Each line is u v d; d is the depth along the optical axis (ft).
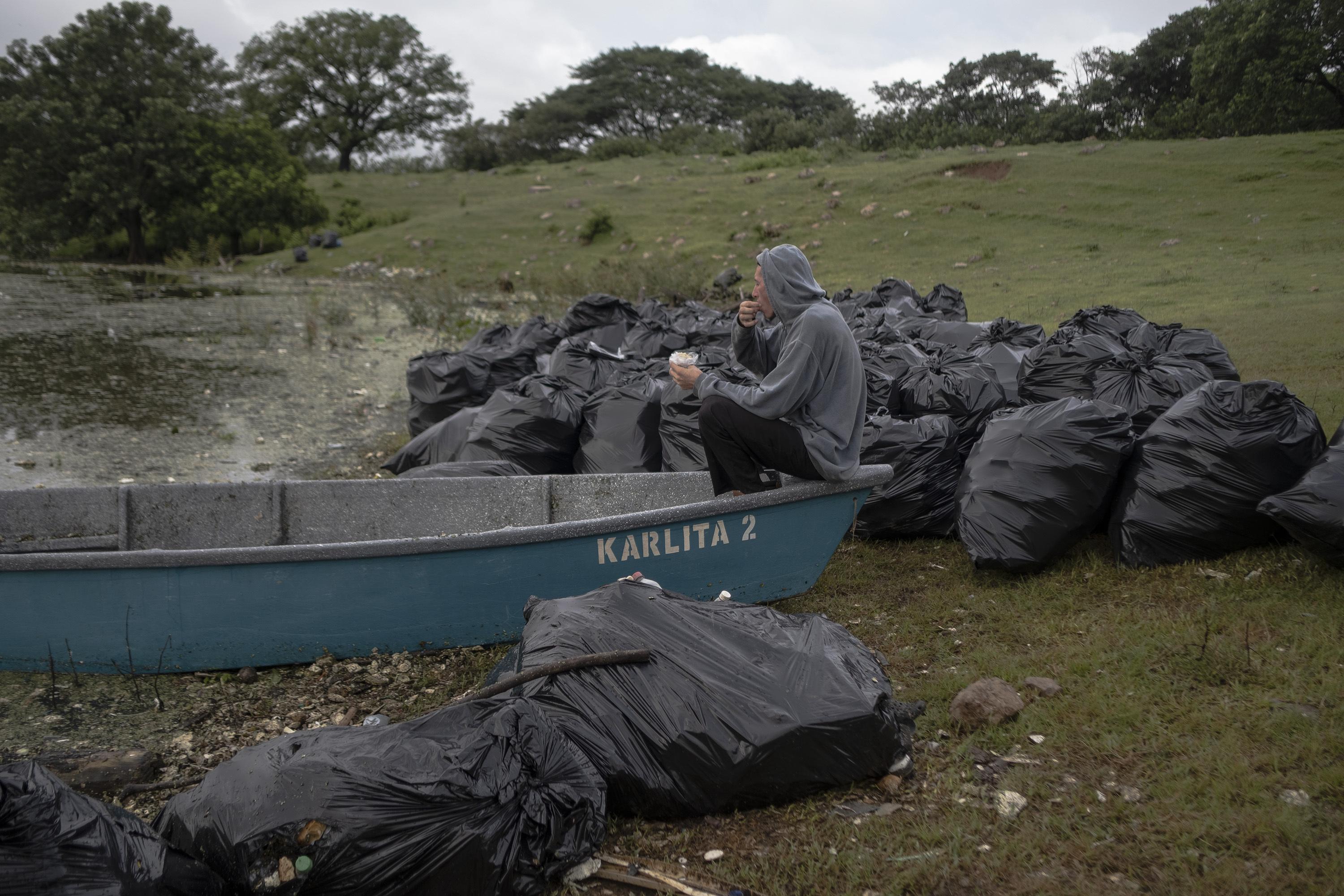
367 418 29.94
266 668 13.26
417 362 25.14
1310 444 13.30
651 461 19.01
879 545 16.78
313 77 208.85
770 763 8.73
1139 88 127.54
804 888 7.97
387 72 211.41
